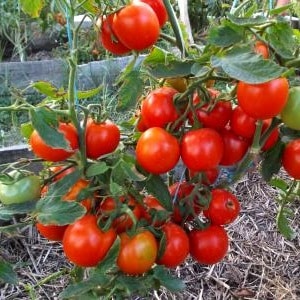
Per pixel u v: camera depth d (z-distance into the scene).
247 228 1.10
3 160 1.08
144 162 0.44
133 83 0.48
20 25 2.19
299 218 1.12
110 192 0.45
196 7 2.21
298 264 1.02
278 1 0.61
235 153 0.47
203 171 0.46
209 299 0.93
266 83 0.40
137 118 0.54
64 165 0.50
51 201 0.44
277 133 0.48
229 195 0.49
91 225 0.44
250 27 0.43
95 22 0.45
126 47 0.46
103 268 0.44
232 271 0.99
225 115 0.46
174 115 0.46
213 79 0.45
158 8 0.48
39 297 0.91
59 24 2.11
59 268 0.98
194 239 0.49
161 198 0.48
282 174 1.16
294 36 0.50
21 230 1.04
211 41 0.42
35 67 1.70
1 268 0.49
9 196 0.47
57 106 0.50
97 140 0.46
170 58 0.47
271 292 0.95
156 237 0.47
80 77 1.64
